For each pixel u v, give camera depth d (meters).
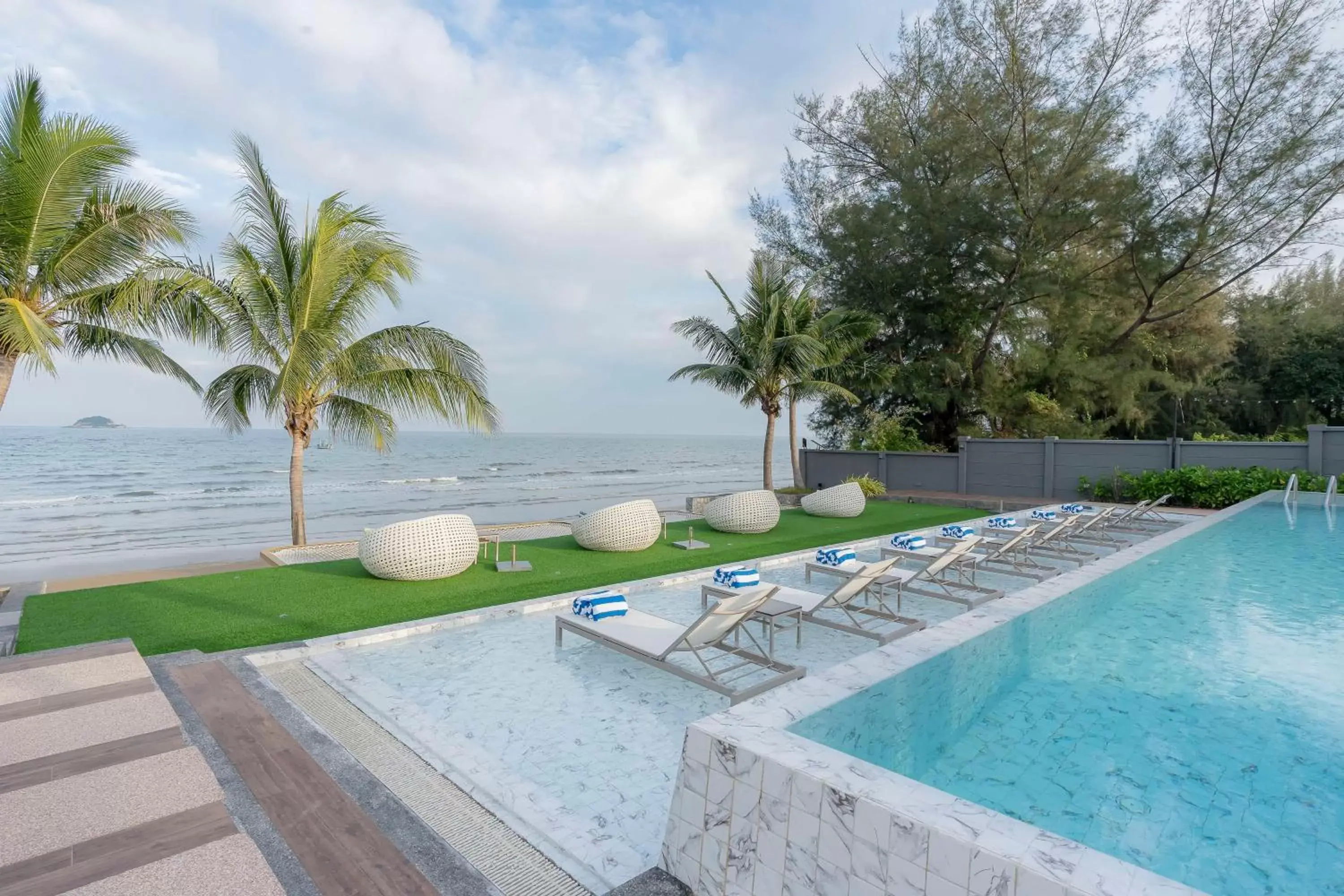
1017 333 21.47
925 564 9.36
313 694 5.05
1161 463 17.20
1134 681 5.28
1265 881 2.95
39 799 3.15
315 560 10.38
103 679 4.67
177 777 3.38
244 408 12.02
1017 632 5.24
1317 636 6.39
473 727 4.52
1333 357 23.36
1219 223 18.41
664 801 3.62
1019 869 1.85
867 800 2.20
